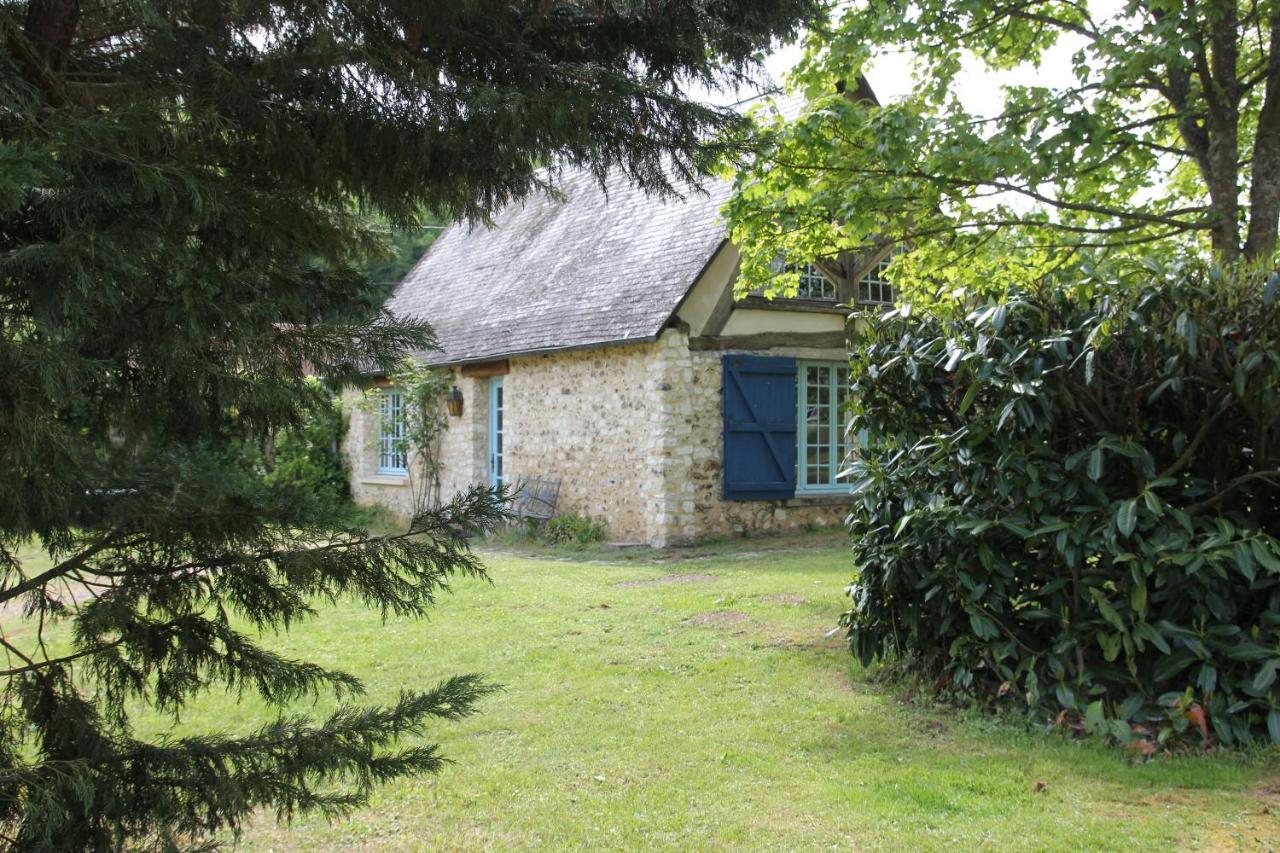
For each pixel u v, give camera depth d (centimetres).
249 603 275
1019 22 826
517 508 1365
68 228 212
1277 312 418
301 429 309
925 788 390
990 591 482
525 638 690
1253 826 344
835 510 1306
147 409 273
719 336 1209
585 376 1299
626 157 333
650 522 1191
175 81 262
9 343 201
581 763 436
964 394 502
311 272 315
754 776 413
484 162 309
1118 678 447
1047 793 381
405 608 289
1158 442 472
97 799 236
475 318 1606
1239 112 858
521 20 314
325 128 296
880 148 727
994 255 905
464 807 393
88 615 251
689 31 327
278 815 270
